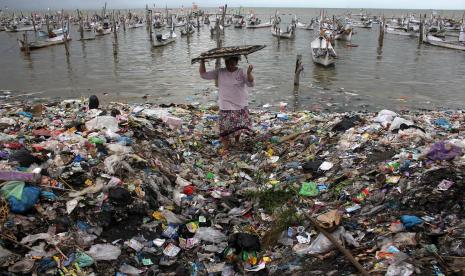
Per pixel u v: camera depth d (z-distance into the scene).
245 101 7.80
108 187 5.29
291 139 8.53
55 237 4.47
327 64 26.89
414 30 50.78
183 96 18.41
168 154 7.30
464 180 4.96
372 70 26.33
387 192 5.34
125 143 6.73
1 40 48.97
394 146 6.84
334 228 4.62
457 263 3.75
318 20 73.12
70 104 11.07
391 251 4.09
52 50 38.22
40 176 5.22
